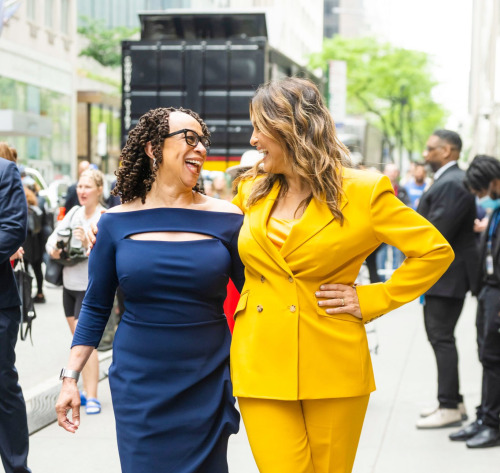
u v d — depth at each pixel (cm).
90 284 342
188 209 335
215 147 1351
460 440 621
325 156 315
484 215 1123
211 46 1342
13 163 446
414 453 593
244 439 629
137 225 331
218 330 333
